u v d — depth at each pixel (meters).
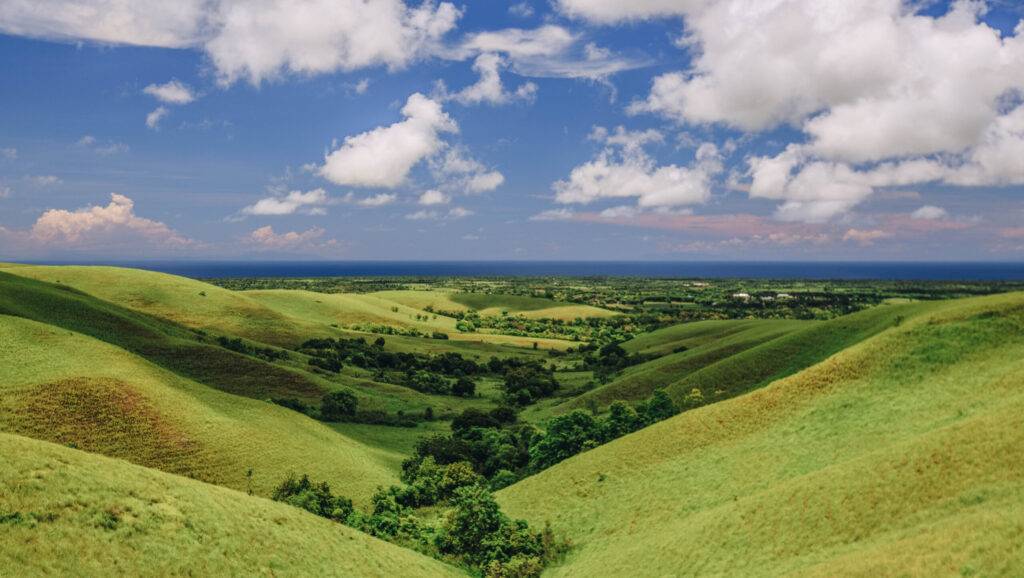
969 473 31.58
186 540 29.30
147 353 113.62
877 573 25.23
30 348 78.62
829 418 50.97
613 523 48.25
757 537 35.25
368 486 67.88
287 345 164.62
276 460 68.81
